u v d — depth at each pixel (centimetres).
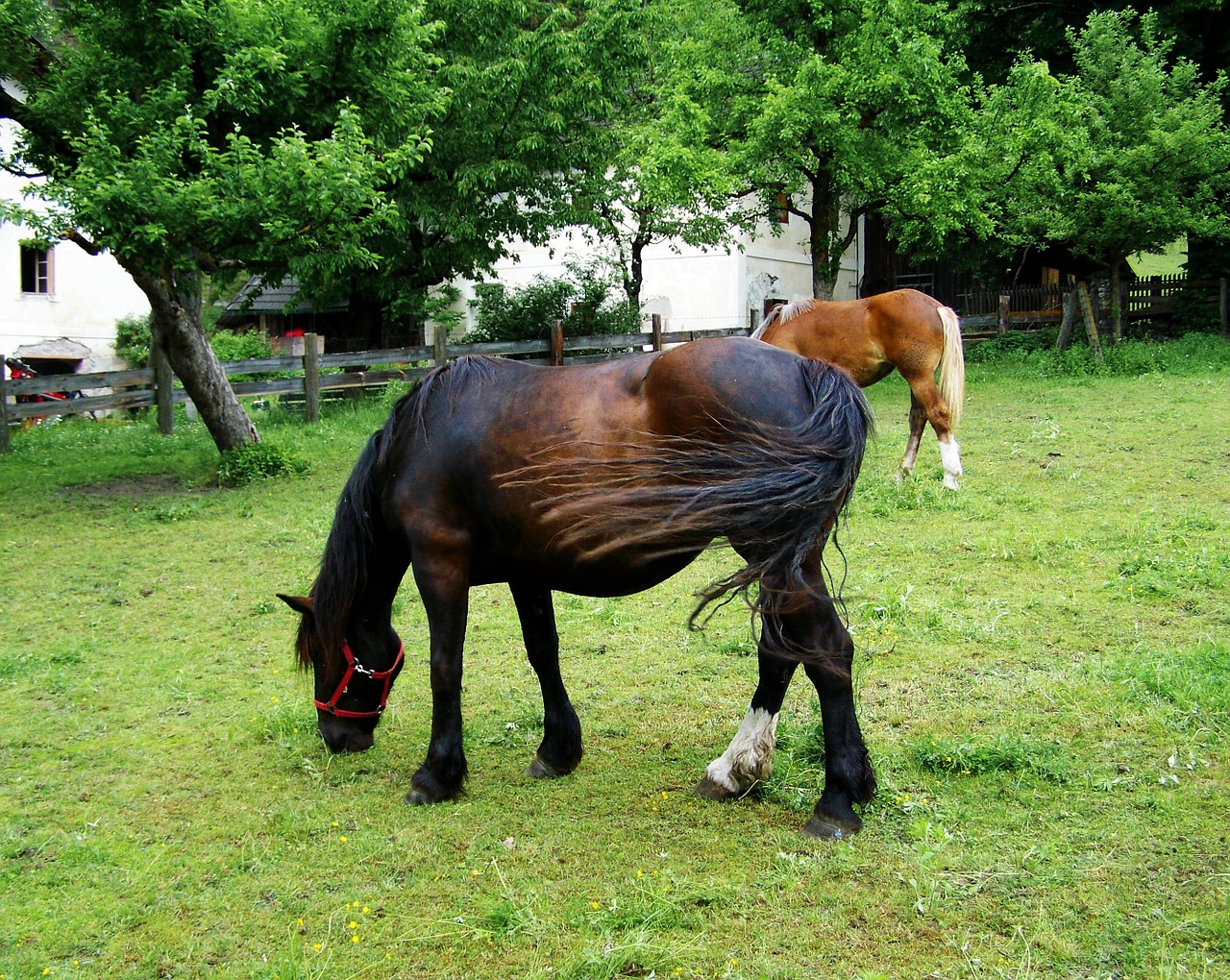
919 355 902
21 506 1061
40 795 442
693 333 1889
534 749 471
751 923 315
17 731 512
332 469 1208
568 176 1823
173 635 665
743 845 364
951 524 802
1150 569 641
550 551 380
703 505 336
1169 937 293
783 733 454
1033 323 2092
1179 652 507
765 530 335
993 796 386
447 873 361
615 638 617
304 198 962
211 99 986
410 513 408
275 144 980
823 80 1562
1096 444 1066
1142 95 1641
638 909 320
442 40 1731
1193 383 1438
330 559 430
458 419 400
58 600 746
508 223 1809
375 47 1095
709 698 516
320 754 477
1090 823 360
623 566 371
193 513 1009
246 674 591
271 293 2912
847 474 341
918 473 992
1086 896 316
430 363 1727
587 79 1688
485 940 316
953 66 1653
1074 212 1688
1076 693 477
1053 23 2155
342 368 1955
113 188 907
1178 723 434
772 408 350
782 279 2536
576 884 345
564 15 1709
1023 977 279
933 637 566
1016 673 510
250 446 1188
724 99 1744
